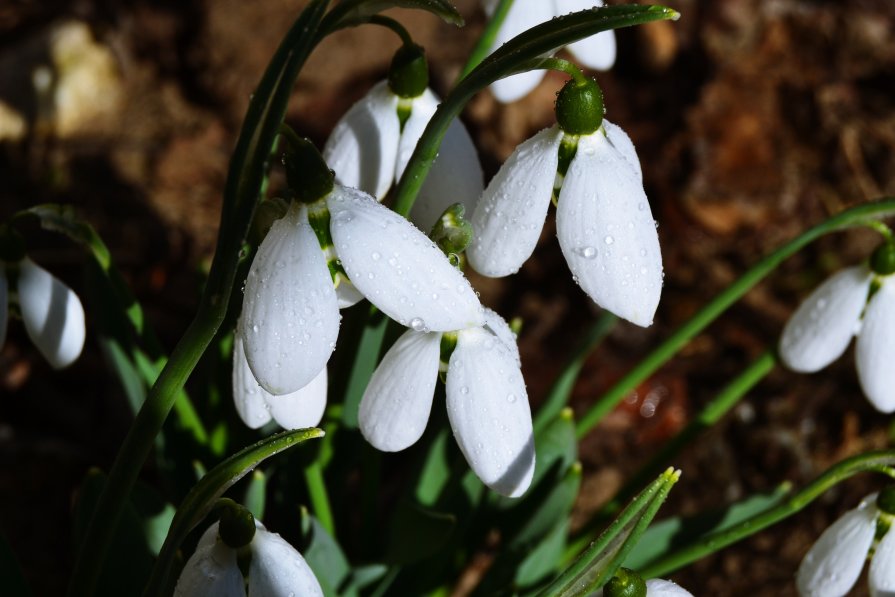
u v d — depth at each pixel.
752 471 0.60
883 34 0.79
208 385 0.49
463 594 0.54
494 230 0.41
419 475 0.48
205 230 0.68
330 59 0.77
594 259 0.41
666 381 0.63
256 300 0.40
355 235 0.39
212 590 0.40
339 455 0.48
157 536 0.46
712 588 0.55
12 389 0.60
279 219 0.40
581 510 0.58
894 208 0.45
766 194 0.73
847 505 0.57
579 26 0.40
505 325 0.42
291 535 0.47
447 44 0.79
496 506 0.49
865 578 0.53
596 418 0.50
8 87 0.74
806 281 0.69
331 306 0.39
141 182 0.71
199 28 0.78
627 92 0.80
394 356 0.41
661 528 0.47
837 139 0.76
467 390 0.41
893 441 0.60
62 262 0.65
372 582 0.48
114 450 0.58
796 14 0.81
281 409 0.42
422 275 0.39
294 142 0.40
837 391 0.63
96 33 0.78
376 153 0.44
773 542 0.56
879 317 0.46
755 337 0.66
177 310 0.64
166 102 0.77
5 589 0.44
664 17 0.39
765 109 0.78
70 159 0.72
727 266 0.70
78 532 0.46
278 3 0.79
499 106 0.75
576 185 0.41
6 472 0.55
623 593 0.41
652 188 0.74
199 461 0.48
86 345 0.62
